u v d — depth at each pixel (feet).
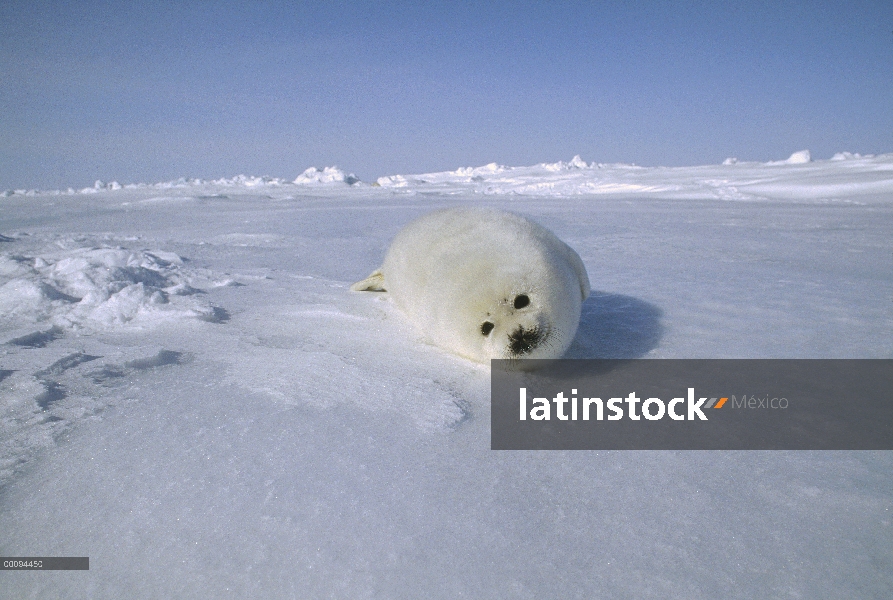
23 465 5.49
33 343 9.23
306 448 5.85
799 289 13.37
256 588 3.95
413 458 5.71
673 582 3.97
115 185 97.40
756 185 60.03
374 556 4.25
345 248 22.50
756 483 5.22
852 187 51.11
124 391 7.25
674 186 68.18
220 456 5.68
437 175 161.07
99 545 4.44
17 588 4.01
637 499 5.01
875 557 4.16
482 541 4.42
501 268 8.20
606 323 10.88
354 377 7.82
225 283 14.39
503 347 7.69
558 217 34.86
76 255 15.39
